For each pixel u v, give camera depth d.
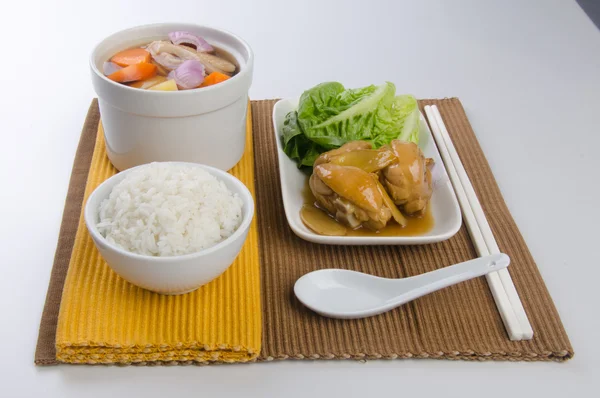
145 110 0.63
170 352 0.55
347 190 0.63
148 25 0.70
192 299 0.58
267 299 0.60
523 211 0.73
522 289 0.62
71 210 0.66
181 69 0.65
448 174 0.73
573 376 0.58
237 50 0.70
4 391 0.54
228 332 0.56
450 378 0.57
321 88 0.73
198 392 0.55
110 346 0.54
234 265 0.61
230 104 0.66
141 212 0.55
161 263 0.53
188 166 0.60
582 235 0.71
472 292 0.62
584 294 0.65
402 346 0.57
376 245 0.65
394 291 0.60
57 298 0.59
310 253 0.64
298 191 0.69
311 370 0.57
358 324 0.58
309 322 0.58
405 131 0.72
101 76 0.63
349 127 0.71
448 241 0.66
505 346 0.58
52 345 0.56
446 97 0.89
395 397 0.55
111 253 0.53
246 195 0.59
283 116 0.76
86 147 0.73
